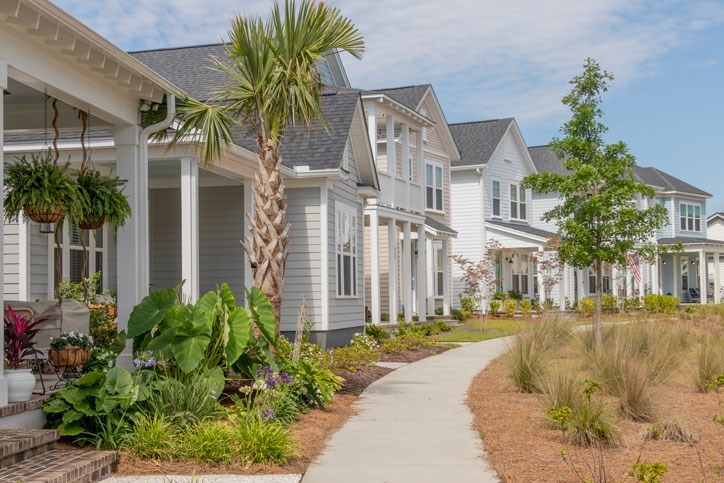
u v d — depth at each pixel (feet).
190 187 42.91
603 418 27.61
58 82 27.68
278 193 37.17
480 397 37.58
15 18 24.26
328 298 57.98
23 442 21.45
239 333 30.78
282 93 36.68
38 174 27.25
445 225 103.14
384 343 58.34
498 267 119.03
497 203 118.73
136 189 33.35
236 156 46.44
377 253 73.26
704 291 146.20
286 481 21.40
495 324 93.04
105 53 28.45
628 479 21.72
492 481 21.62
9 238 46.62
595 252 51.72
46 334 28.04
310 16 36.86
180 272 58.95
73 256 52.08
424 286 85.10
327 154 57.98
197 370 29.86
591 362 41.83
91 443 24.39
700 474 22.36
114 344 32.40
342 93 65.00
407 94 96.02
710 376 38.58
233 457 23.48
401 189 79.61
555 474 22.36
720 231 182.39
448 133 105.09
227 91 38.37
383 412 33.30
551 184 53.67
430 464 23.68
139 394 25.55
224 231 58.80
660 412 31.50
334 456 24.81
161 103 34.04
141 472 22.33
